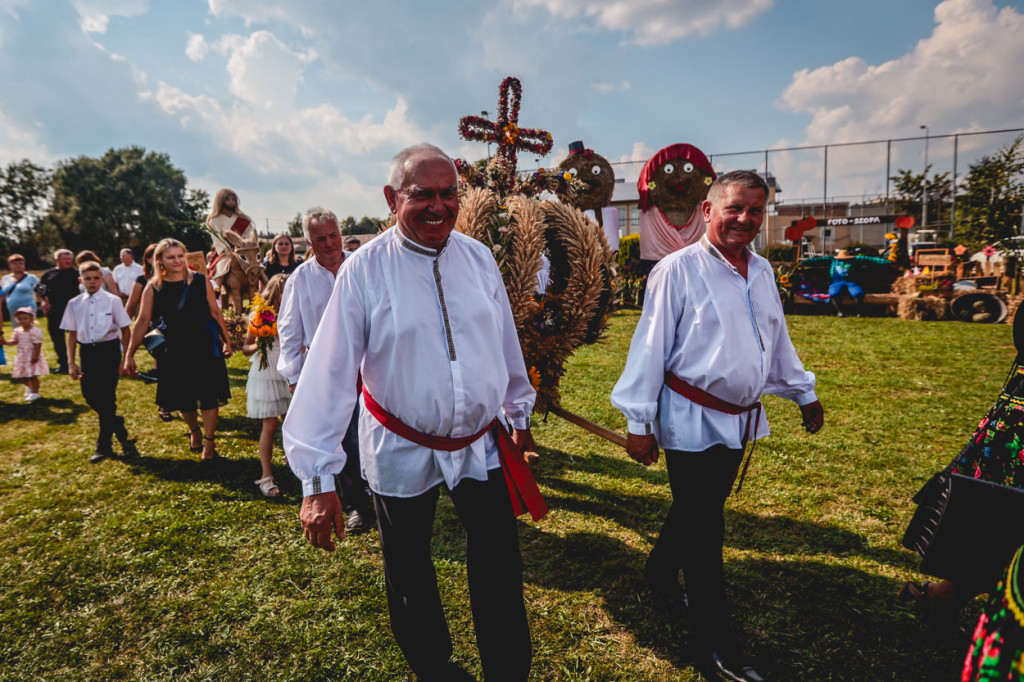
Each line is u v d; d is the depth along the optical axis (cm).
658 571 255
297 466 178
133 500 385
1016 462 197
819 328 1000
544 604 261
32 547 327
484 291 192
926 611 230
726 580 273
